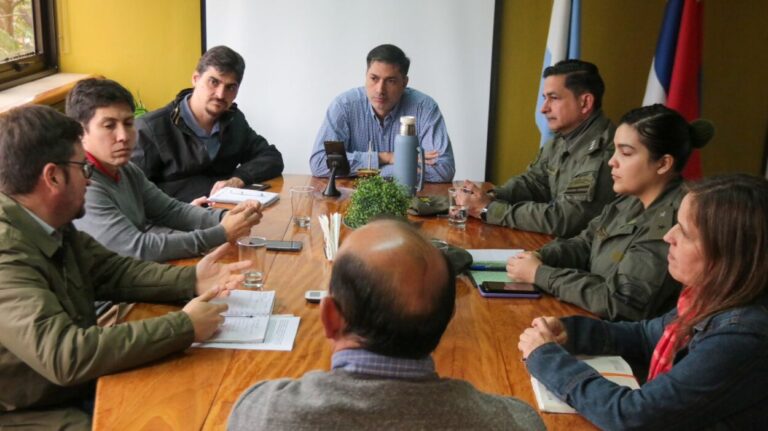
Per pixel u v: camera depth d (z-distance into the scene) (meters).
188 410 1.36
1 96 3.66
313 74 4.42
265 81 4.43
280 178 3.31
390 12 4.33
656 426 1.33
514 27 4.34
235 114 3.31
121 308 2.04
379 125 3.51
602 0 4.29
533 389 1.49
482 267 2.19
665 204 1.99
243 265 1.94
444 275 0.92
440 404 0.89
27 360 1.51
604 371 1.57
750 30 4.30
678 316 1.53
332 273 0.94
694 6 3.88
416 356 0.91
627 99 4.41
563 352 1.51
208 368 1.52
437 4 4.31
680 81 3.93
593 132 2.76
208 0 4.34
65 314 1.54
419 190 2.95
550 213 2.59
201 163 3.15
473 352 1.65
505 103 4.45
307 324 1.75
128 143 2.34
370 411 0.88
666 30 3.96
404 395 0.89
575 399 1.40
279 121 4.47
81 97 2.30
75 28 4.39
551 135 4.05
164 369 1.52
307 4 4.33
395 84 3.39
